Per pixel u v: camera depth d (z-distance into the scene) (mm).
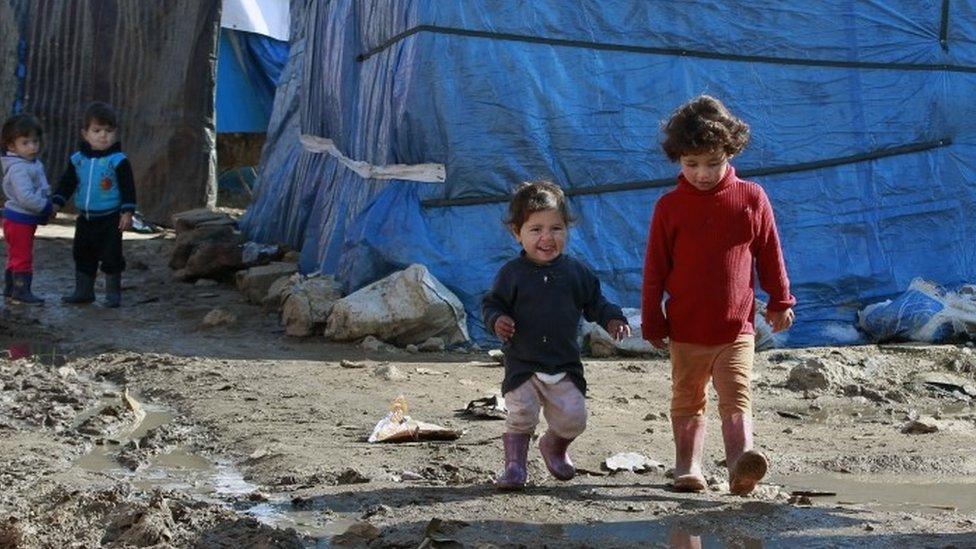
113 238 12773
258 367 9883
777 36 11781
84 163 12805
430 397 8820
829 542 5207
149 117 18750
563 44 11477
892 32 11930
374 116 12172
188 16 18734
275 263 13828
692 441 6211
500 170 11406
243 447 7277
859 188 11891
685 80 11680
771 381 9812
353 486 6258
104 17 18719
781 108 11820
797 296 11695
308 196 14492
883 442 7652
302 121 15234
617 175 11602
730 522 5508
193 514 5535
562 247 6172
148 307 12797
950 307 11523
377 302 10953
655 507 5773
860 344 11594
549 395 6125
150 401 8797
